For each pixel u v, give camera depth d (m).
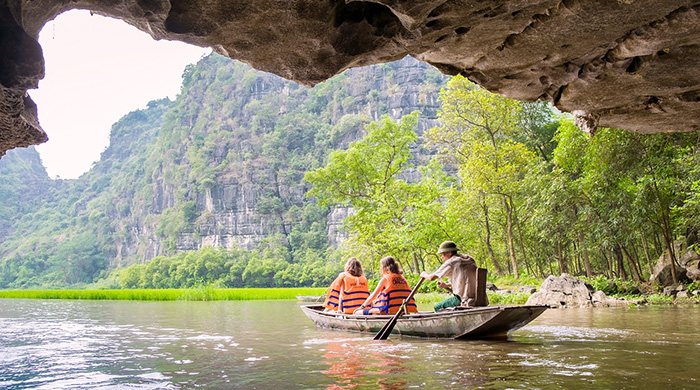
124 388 3.61
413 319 6.39
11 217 180.38
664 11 3.83
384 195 28.55
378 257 26.06
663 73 4.70
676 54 4.45
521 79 5.17
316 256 106.19
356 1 3.81
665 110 5.48
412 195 28.77
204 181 123.12
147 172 153.50
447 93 26.67
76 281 143.38
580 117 6.07
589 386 3.45
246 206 119.94
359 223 30.27
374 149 33.75
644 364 4.27
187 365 4.54
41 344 6.25
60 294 26.45
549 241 26.39
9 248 165.38
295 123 135.38
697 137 16.75
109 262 149.12
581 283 14.09
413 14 3.63
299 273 102.25
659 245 23.95
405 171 100.69
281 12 3.62
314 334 7.02
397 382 3.66
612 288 17.91
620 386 3.45
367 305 7.31
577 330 6.98
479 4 3.68
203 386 3.63
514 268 23.20
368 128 33.62
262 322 9.27
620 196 18.34
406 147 32.91
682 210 17.52
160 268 114.12
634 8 3.78
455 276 6.49
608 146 18.23
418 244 24.58
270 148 128.00
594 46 4.43
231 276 104.38
